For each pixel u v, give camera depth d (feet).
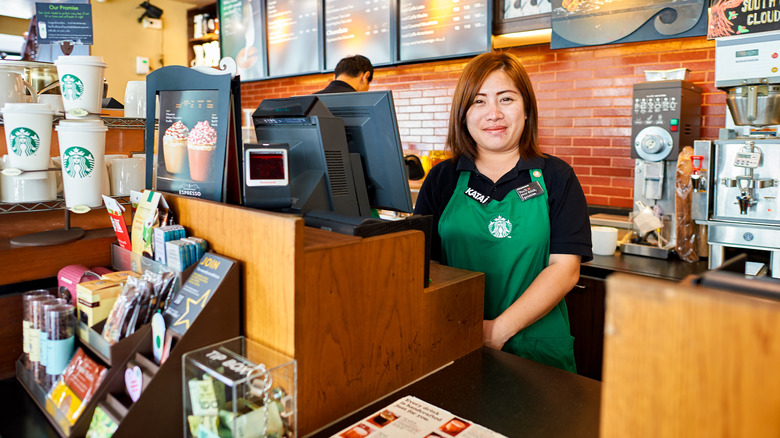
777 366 1.17
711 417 1.27
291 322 2.98
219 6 17.28
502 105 5.45
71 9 5.55
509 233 5.49
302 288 2.98
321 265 3.07
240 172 4.00
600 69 11.34
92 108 4.75
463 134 5.80
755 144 7.07
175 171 4.24
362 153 4.97
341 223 3.58
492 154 5.77
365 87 11.62
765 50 6.98
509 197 5.55
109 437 2.88
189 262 3.43
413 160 12.30
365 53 13.89
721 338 1.24
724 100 9.97
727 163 7.33
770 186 7.03
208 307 3.11
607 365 1.42
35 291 3.85
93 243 4.76
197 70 4.08
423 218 3.83
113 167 5.07
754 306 1.19
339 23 14.32
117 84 18.40
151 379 2.92
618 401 1.41
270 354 3.08
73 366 3.39
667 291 1.31
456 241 5.71
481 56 5.61
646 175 9.06
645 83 9.02
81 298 3.48
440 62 13.66
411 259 3.65
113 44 18.21
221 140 3.88
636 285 1.36
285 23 15.56
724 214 7.45
